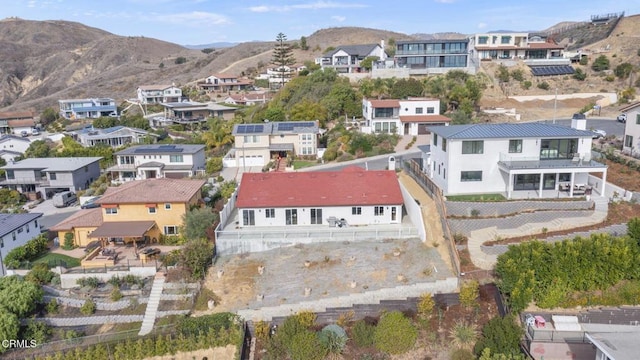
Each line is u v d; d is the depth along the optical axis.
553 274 30.42
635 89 90.31
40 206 66.50
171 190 47.88
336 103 89.69
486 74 99.75
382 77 100.56
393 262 37.00
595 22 165.88
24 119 134.12
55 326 35.41
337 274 36.09
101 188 69.56
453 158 42.97
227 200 51.44
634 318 28.73
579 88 94.69
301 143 74.81
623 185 43.34
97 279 39.41
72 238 47.06
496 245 35.59
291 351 28.83
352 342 29.72
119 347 30.78
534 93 93.62
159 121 121.25
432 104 79.25
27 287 35.62
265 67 174.62
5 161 86.75
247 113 108.06
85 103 141.12
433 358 28.25
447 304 31.59
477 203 40.03
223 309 33.81
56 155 86.62
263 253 40.16
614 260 30.42
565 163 41.94
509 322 27.89
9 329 32.28
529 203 39.88
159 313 34.72
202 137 94.19
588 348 26.72
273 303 33.62
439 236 38.81
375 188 44.81
